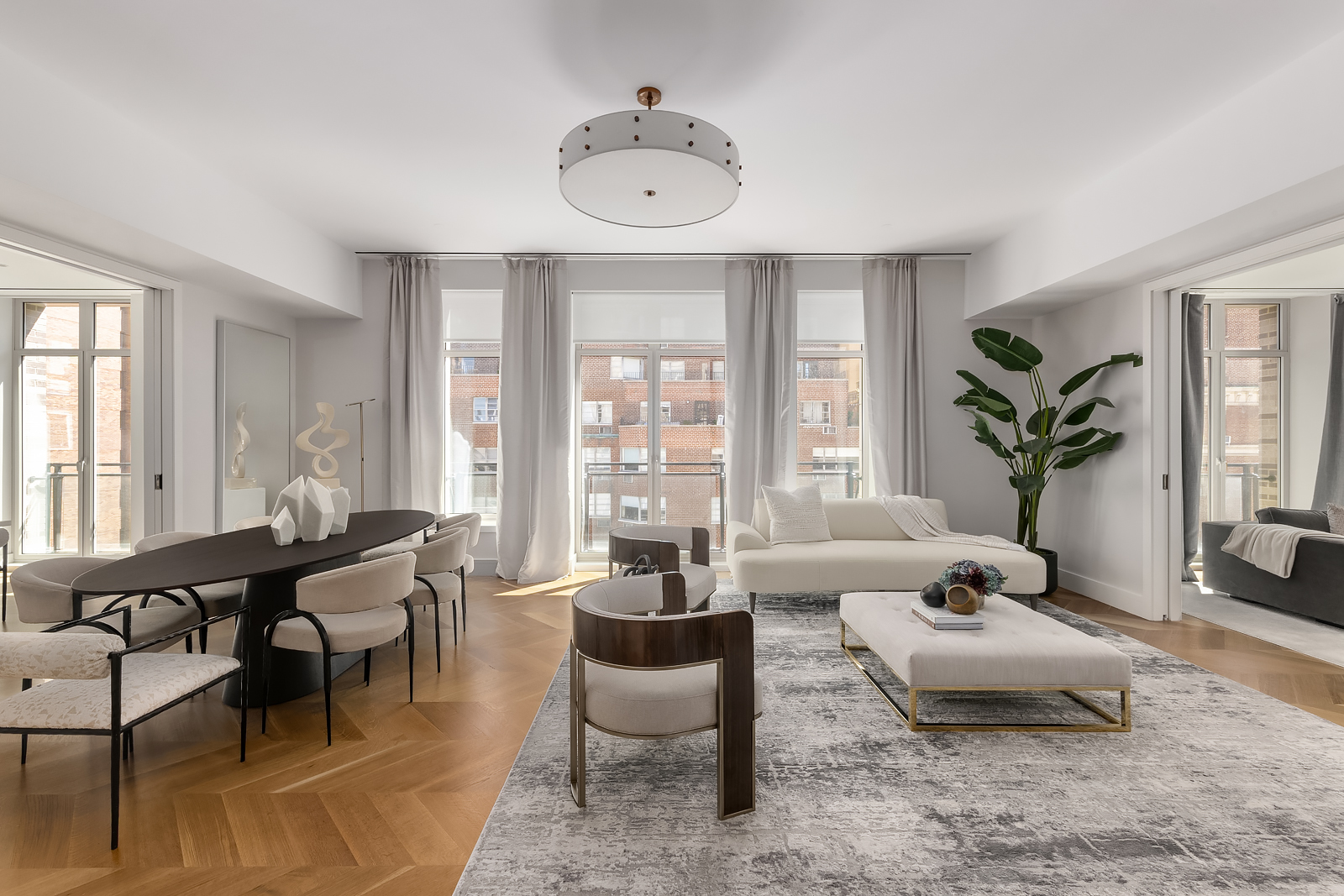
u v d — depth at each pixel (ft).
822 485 19.06
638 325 19.11
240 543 10.52
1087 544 16.19
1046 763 7.66
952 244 16.87
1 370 18.44
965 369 18.11
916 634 9.07
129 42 8.32
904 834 6.26
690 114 10.16
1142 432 14.23
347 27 8.05
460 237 16.38
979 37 8.25
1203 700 9.55
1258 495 19.02
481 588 16.90
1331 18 7.84
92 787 7.30
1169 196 10.98
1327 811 6.63
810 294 18.90
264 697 8.68
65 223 10.30
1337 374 18.26
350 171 12.35
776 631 12.91
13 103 8.53
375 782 7.41
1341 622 12.99
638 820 6.52
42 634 6.44
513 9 7.72
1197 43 8.37
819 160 11.82
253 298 15.71
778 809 6.72
